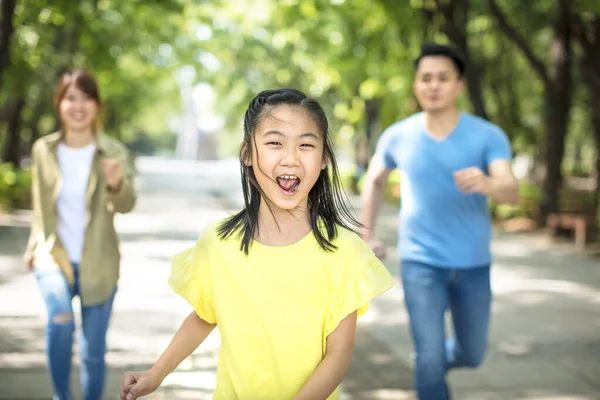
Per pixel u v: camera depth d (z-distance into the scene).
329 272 2.17
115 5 16.58
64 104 3.97
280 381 2.19
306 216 2.21
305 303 2.17
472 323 3.99
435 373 3.79
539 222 16.50
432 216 3.92
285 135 2.08
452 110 3.99
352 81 21.19
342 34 15.58
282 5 14.50
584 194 21.31
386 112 21.69
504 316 7.69
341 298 2.18
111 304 4.00
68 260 3.92
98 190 3.97
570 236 14.76
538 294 9.02
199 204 21.83
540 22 17.28
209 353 5.90
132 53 24.20
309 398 2.10
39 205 3.95
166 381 5.15
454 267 3.88
